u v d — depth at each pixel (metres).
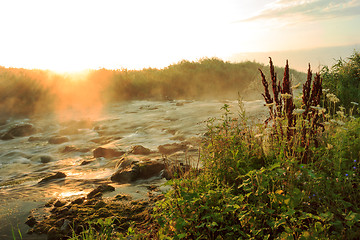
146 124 10.47
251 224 2.81
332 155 3.88
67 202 4.48
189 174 4.06
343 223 2.79
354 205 3.07
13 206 4.38
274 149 3.94
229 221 2.98
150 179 5.41
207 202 3.08
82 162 7.00
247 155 3.98
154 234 3.27
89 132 10.23
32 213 4.11
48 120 12.01
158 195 4.42
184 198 2.96
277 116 4.26
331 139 4.21
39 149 8.52
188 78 19.72
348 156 4.04
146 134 9.28
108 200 4.43
